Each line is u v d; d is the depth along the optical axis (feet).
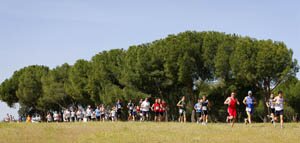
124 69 234.17
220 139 77.66
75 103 316.81
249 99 109.70
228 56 202.18
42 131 90.84
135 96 223.10
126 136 81.56
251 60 195.62
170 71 211.82
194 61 207.92
